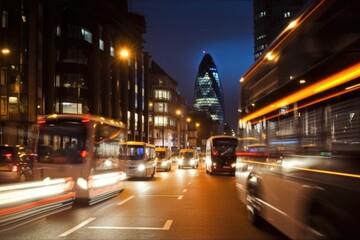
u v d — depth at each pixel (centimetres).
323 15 648
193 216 1317
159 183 2762
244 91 1353
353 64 541
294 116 771
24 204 1227
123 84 8138
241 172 1356
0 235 1004
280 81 896
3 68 5450
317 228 617
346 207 530
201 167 6450
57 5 6262
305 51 729
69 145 1588
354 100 533
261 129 1062
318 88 656
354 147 518
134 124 8762
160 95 11781
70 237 983
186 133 14400
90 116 1631
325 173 596
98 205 1595
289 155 779
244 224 1171
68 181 1524
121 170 2088
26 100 5459
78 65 6456
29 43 5509
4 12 5475
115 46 7675
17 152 2328
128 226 1134
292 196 748
